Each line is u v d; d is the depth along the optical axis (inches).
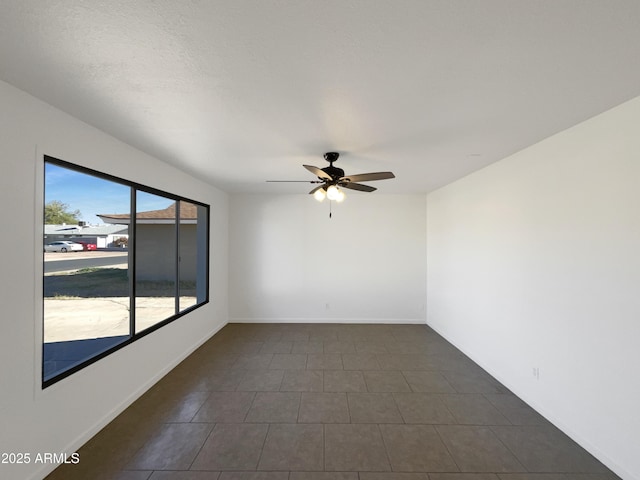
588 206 88.1
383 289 225.8
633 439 75.7
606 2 43.8
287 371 142.3
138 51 55.7
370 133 98.3
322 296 225.9
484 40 52.4
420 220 225.6
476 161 132.6
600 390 84.5
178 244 151.9
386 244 225.1
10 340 69.3
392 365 149.9
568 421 95.4
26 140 72.6
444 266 192.9
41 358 76.9
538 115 84.9
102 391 98.3
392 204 225.8
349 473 80.1
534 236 110.4
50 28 49.0
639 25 48.3
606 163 82.5
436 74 63.7
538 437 95.0
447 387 127.5
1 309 67.4
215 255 199.8
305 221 225.3
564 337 96.9
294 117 85.8
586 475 79.6
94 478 77.4
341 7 45.1
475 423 102.3
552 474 80.0
